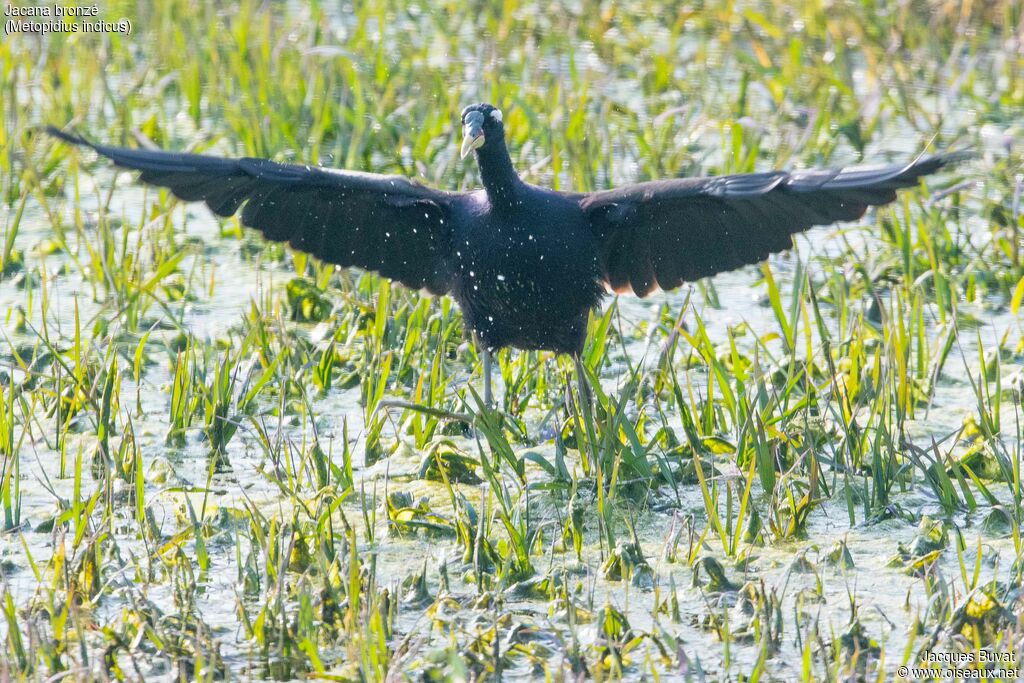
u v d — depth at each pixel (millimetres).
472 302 11188
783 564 9539
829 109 19297
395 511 10000
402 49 20766
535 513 10336
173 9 23312
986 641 8422
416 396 11594
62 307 14188
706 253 10844
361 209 10984
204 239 16297
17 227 15148
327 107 18391
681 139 18219
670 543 9695
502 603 8977
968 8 22453
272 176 10273
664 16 23891
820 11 22734
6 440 11016
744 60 19547
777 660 8336
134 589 9016
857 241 16172
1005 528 10000
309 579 9070
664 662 8297
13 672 7980
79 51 21109
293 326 13977
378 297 13008
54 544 9336
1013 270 15070
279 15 23656
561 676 7867
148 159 9797
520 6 23938
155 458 11109
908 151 18375
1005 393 12469
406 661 8211
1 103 18719
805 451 10375
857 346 12297
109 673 8055
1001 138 17938
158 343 13516
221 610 8891
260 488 10734
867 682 8086
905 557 9602
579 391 11031
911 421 11938
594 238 10922
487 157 10594
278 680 8109
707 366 12727
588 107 19297
